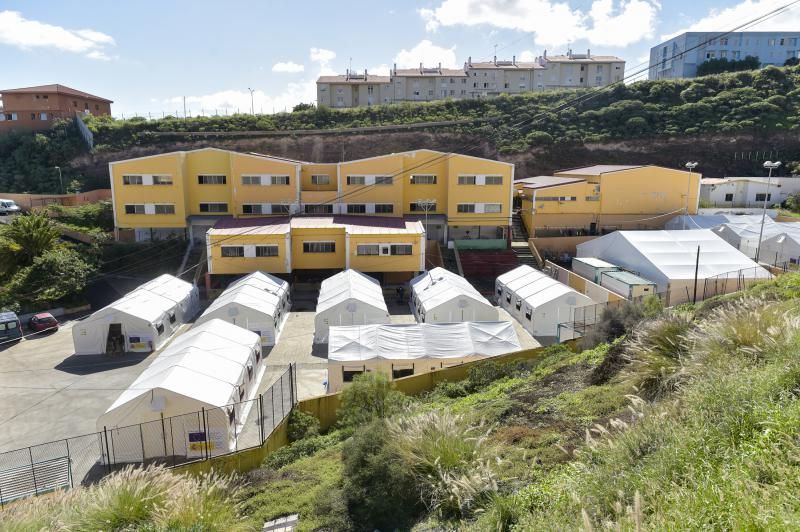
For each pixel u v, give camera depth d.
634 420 8.06
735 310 10.37
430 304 29.25
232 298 29.11
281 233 37.09
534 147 62.19
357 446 10.41
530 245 43.19
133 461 16.98
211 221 42.25
